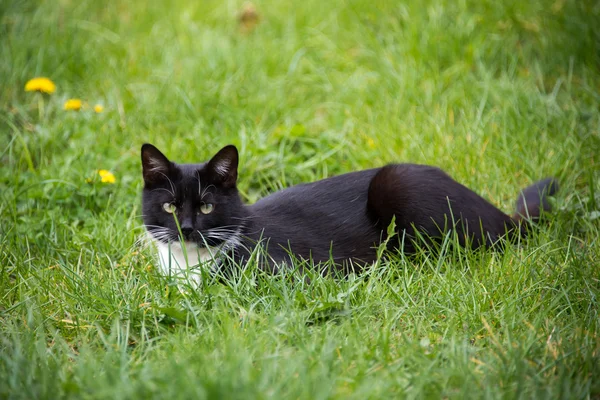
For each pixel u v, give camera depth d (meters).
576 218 5.88
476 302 4.68
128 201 6.36
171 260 5.26
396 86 7.76
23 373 3.88
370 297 4.75
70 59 8.34
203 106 7.64
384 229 5.56
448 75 7.90
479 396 3.71
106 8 9.53
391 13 8.88
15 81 7.97
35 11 9.22
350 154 6.96
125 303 4.73
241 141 6.84
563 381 3.79
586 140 6.79
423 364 4.00
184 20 9.14
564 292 4.59
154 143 7.04
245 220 5.24
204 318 4.45
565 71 7.88
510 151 6.67
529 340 4.15
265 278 4.80
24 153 6.92
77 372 3.90
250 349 4.08
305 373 3.74
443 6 8.62
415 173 5.56
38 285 5.10
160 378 3.64
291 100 7.88
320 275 4.84
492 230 5.52
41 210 6.17
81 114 7.48
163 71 8.21
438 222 5.39
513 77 7.88
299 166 6.75
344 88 7.91
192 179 5.18
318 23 9.02
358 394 3.60
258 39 8.79
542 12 8.43
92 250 5.66
